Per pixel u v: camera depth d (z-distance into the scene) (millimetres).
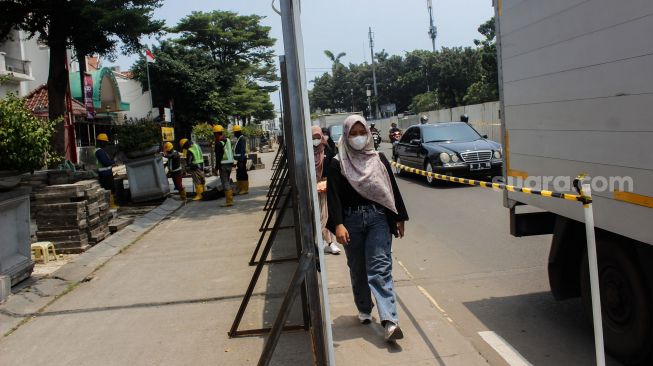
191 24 41281
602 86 3338
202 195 13711
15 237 6176
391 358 3859
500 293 5219
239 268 6574
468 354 3875
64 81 15398
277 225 4520
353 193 4098
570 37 3643
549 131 4031
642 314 3350
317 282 2979
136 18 14383
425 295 5227
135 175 13156
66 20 14758
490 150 13047
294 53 2834
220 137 12320
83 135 27859
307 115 2867
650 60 2889
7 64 21828
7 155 5637
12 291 5840
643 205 3043
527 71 4316
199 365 3936
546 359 3770
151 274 6562
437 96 47094
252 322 4723
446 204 10594
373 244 4055
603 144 3377
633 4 2988
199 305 5262
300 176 2936
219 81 37188
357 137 4023
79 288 6117
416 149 14562
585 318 4484
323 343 2977
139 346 4340
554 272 4270
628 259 3430
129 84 34469
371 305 4465
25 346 4480
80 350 4328
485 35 34094
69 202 7789
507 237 7457
